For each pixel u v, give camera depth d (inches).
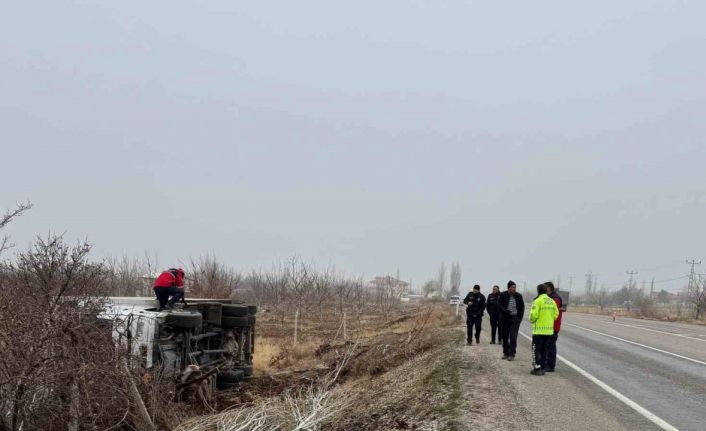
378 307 1788.9
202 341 529.7
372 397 478.6
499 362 577.6
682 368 553.3
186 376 449.7
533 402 380.5
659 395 409.7
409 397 442.6
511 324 597.0
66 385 305.9
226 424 353.4
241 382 564.7
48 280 325.7
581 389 430.0
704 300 1921.8
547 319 497.4
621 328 1208.8
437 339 849.5
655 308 2362.2
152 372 379.2
